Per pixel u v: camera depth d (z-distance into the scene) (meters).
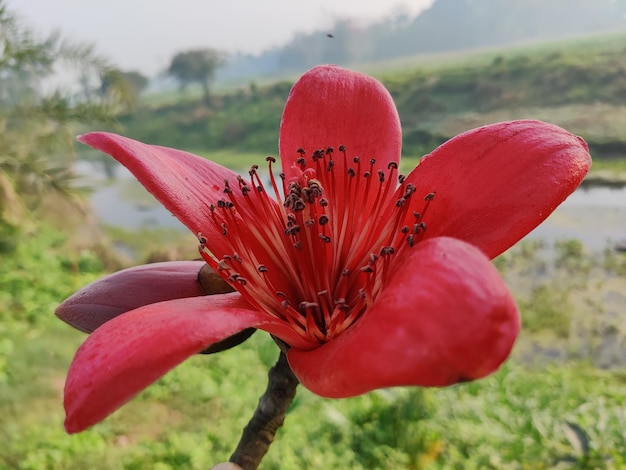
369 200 0.13
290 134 0.14
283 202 0.13
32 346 0.51
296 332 0.10
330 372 0.08
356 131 0.14
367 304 0.10
